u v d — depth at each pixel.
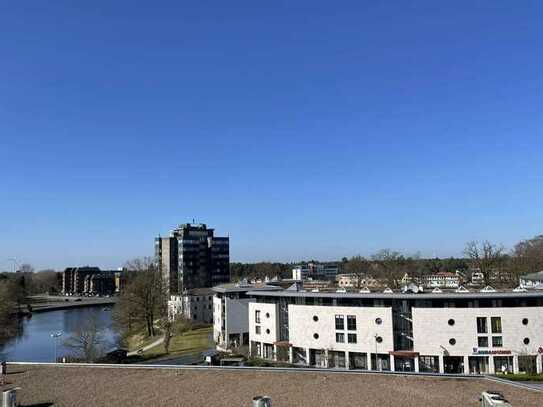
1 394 59.75
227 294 124.62
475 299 89.38
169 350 120.25
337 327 97.19
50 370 72.81
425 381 62.16
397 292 96.75
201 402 55.03
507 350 87.12
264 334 109.00
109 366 74.31
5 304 160.75
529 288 103.12
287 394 57.16
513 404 51.38
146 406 54.16
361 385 60.53
